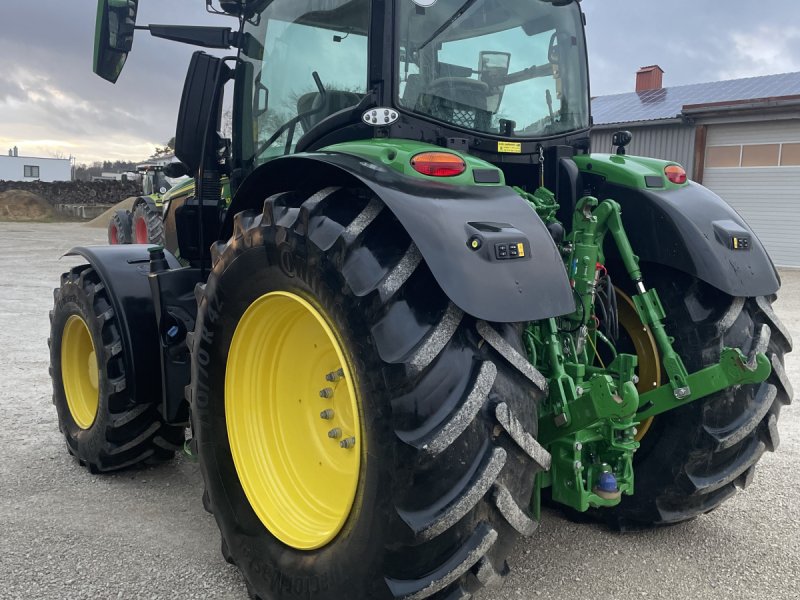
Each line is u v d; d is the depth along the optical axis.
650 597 2.48
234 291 2.47
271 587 2.37
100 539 2.91
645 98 20.45
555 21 3.04
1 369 5.60
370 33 2.47
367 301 1.93
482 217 2.03
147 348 3.35
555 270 2.06
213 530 3.02
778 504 3.26
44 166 65.75
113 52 3.05
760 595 2.50
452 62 2.66
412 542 1.87
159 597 2.48
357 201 2.12
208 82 3.36
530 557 2.77
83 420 3.73
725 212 2.84
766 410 2.68
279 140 3.08
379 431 1.92
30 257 14.52
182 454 3.96
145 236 9.66
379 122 2.46
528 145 2.85
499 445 1.91
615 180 2.87
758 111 15.66
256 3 3.16
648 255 2.78
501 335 1.98
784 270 15.27
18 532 2.95
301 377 2.57
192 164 3.42
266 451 2.58
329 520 2.34
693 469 2.73
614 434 2.48
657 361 2.88
